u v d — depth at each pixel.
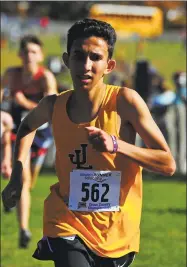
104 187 5.73
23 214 10.11
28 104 10.78
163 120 17.77
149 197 14.91
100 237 5.72
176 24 60.28
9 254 9.98
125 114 5.61
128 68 26.97
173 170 5.52
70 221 5.76
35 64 10.78
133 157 5.35
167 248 10.49
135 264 9.59
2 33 50.84
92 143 5.19
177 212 13.22
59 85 13.43
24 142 6.19
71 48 5.63
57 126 5.77
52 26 53.69
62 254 5.66
